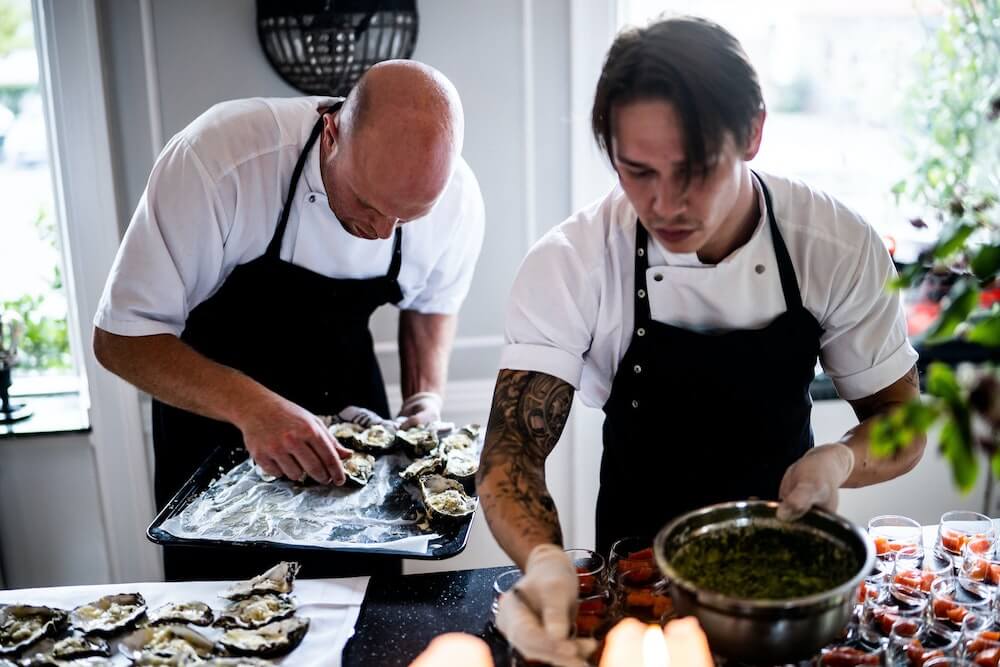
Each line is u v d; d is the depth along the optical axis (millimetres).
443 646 1396
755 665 1059
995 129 2770
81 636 1438
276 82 2689
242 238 2012
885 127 3006
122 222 2719
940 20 2920
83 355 2725
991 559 1523
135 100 2650
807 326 1562
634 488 1714
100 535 2877
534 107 2795
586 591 1337
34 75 2779
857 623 1316
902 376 1598
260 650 1380
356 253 2098
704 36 1224
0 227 2852
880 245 1558
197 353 1935
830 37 2961
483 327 2938
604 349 1638
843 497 3002
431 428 2150
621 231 1569
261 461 1834
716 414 1606
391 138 1728
